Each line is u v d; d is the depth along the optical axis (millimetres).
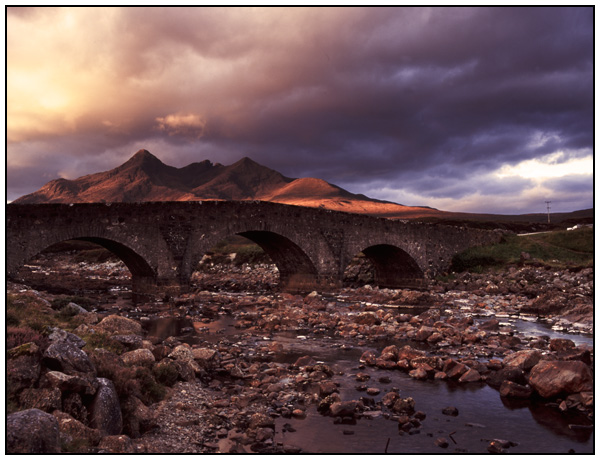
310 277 38312
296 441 8750
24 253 23297
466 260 47656
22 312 13688
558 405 11156
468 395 12039
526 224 93312
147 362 11711
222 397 11305
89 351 10117
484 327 22203
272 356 16281
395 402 10883
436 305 32188
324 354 16734
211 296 33281
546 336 20688
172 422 9305
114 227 27156
